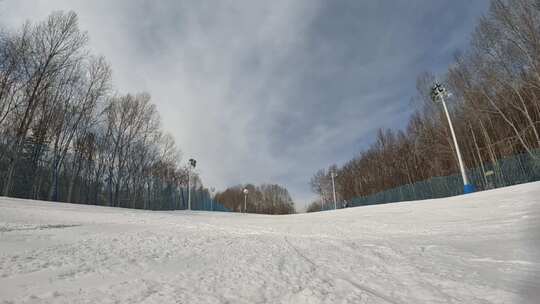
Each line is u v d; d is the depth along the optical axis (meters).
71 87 32.91
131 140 43.72
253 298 3.34
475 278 3.89
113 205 39.66
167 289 3.58
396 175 54.97
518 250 5.27
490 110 30.03
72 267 4.57
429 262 5.09
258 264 5.43
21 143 26.47
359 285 3.89
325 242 8.40
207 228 12.54
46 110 30.47
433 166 42.25
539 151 23.69
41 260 4.94
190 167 43.41
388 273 4.49
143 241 8.09
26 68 27.50
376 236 9.62
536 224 7.63
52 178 30.81
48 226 9.76
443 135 37.78
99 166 39.75
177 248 7.20
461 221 10.77
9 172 25.81
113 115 41.88
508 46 25.72
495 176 27.38
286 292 3.59
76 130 34.38
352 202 55.97
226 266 5.23
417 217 13.71
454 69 33.91
